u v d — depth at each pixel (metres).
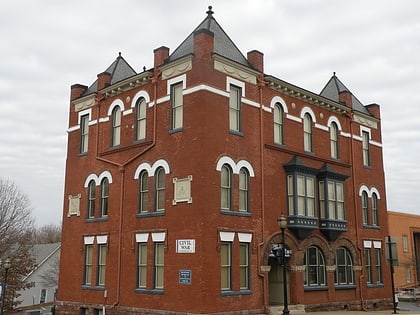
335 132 31.50
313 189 27.98
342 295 29.08
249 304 23.20
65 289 28.80
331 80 34.97
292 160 27.02
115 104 28.17
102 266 27.03
